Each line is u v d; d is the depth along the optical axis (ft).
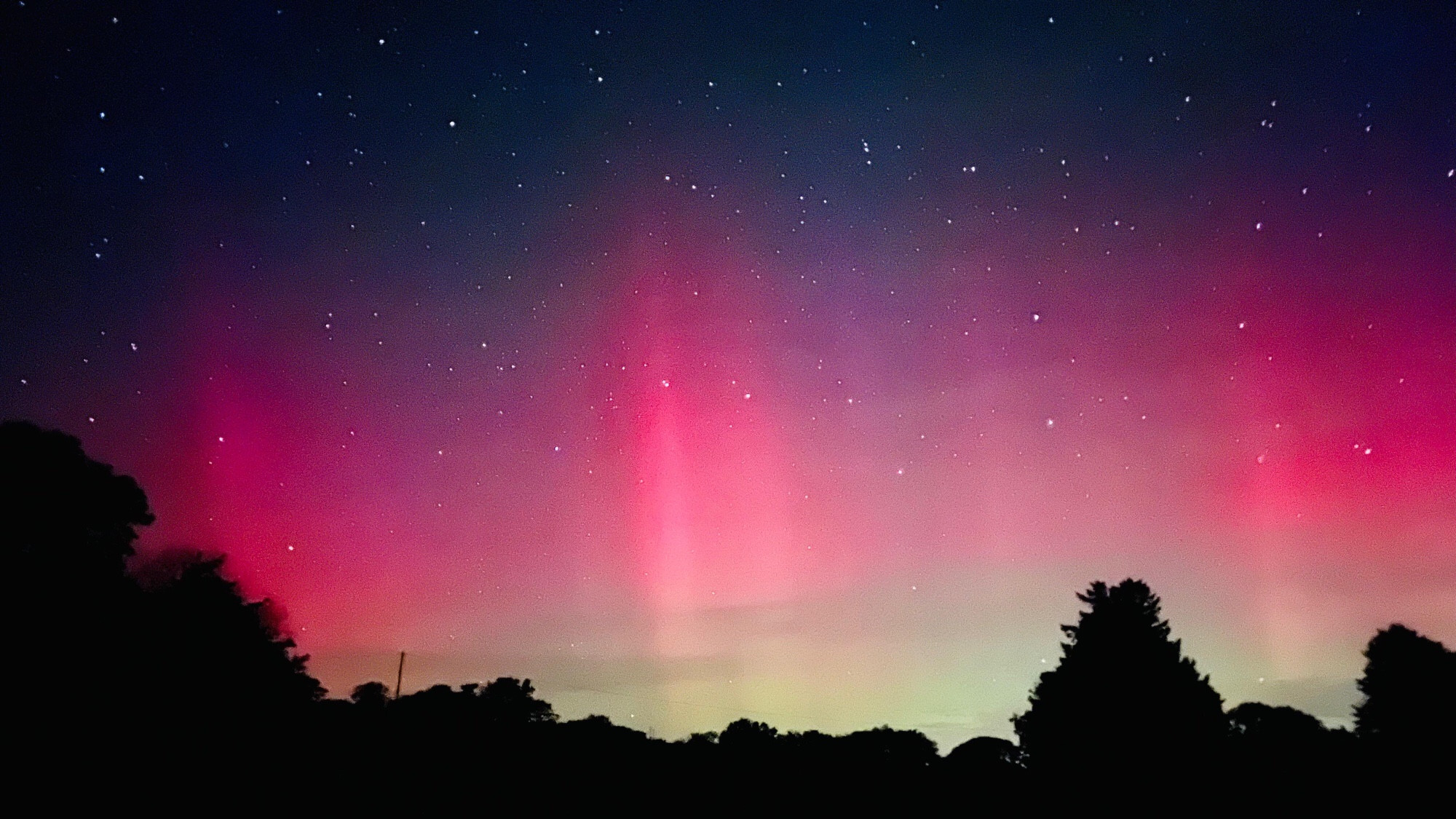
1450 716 48.14
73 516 53.21
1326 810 44.93
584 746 87.56
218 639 54.60
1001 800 60.95
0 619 47.26
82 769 43.57
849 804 66.28
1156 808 48.60
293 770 56.90
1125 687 51.57
